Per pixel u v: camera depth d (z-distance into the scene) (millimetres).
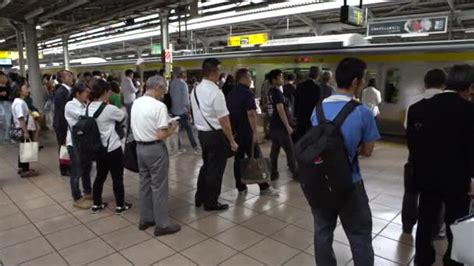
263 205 4125
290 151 4945
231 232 3436
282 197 4383
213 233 3416
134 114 3248
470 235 1950
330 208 2084
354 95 2180
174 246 3166
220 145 3773
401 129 8453
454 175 2369
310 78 4758
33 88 10859
